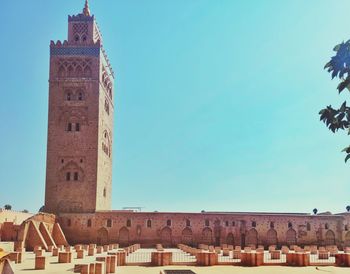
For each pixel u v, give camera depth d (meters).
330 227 88.25
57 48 87.38
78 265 35.28
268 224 86.31
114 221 81.56
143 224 82.50
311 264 47.50
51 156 83.50
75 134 84.31
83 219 80.94
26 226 64.62
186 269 41.59
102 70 89.50
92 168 83.06
